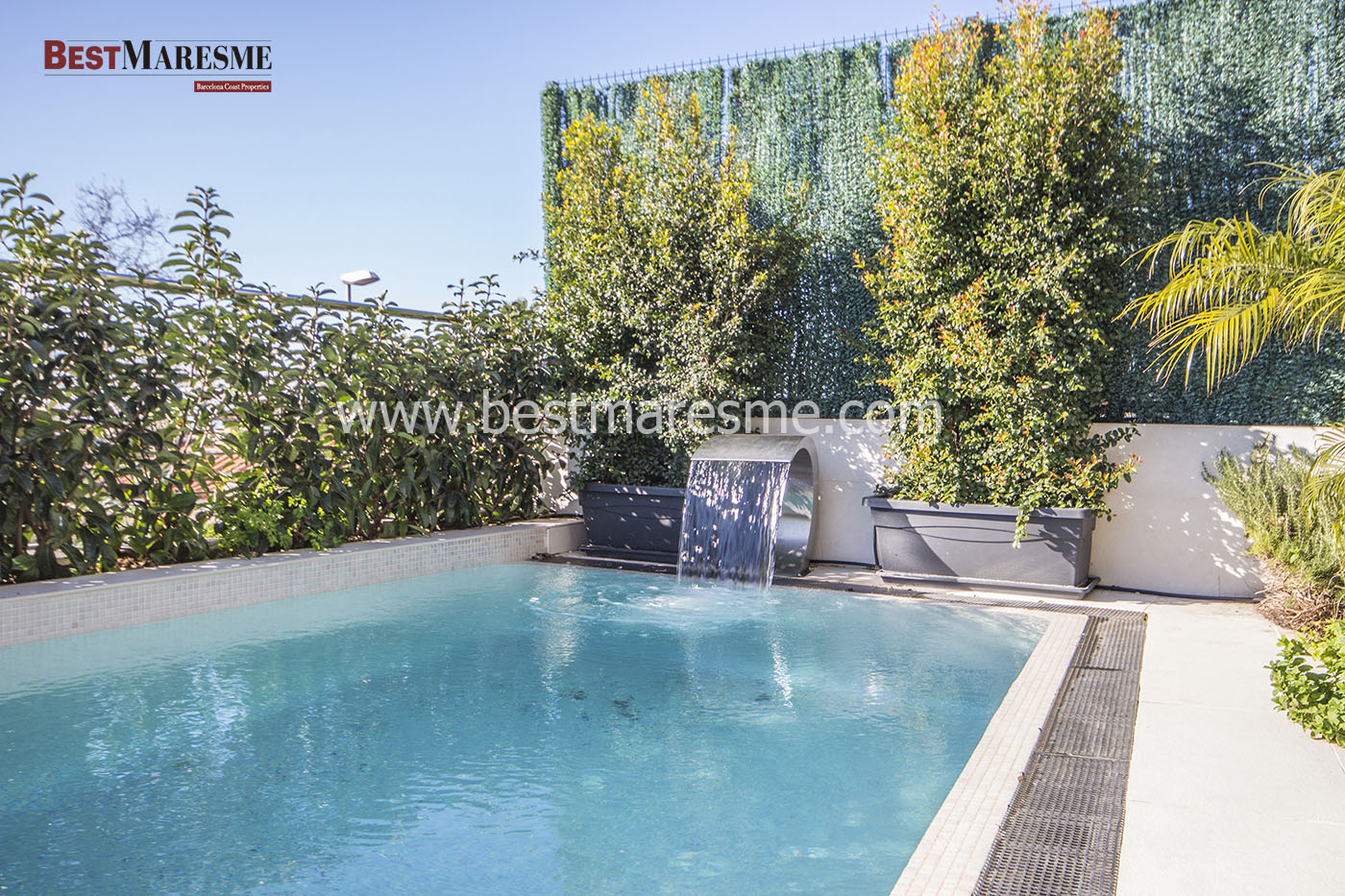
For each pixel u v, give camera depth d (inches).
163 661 183.5
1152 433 257.3
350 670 179.5
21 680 169.0
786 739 142.6
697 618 224.8
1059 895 88.0
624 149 349.1
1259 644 192.4
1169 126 258.7
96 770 129.5
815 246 309.7
